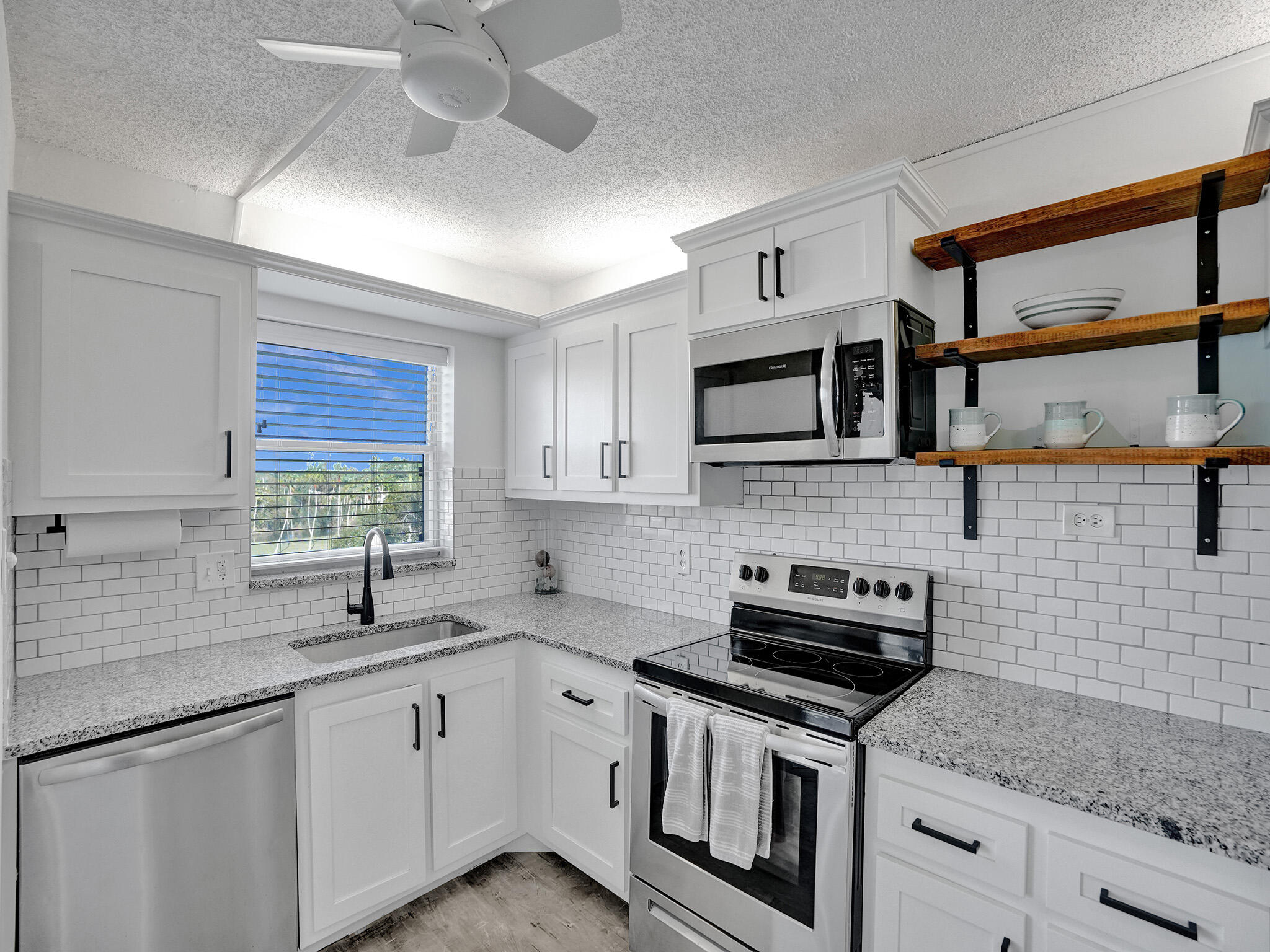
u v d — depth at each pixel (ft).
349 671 6.45
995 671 6.13
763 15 4.61
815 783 5.09
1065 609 5.74
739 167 6.86
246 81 5.33
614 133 6.18
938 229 6.48
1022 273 6.05
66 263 5.55
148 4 4.44
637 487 8.11
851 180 5.75
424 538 9.80
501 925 6.89
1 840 4.42
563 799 7.58
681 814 5.77
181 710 5.40
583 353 8.81
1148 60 5.17
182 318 6.21
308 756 6.21
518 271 10.17
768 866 5.41
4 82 4.30
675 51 5.02
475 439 10.01
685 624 8.33
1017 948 4.22
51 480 5.46
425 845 7.13
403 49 3.76
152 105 5.67
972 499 6.25
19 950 4.71
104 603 6.56
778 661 6.50
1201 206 4.95
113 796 5.08
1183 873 3.69
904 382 5.80
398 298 8.04
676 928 6.12
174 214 7.10
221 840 5.65
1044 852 4.15
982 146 6.36
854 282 5.86
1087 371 5.64
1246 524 4.92
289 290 7.68
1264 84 5.03
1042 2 4.50
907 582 6.50
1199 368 5.10
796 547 7.61
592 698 7.22
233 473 6.50
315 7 4.52
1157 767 4.28
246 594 7.57
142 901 5.22
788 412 6.34
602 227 8.44
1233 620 4.97
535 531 10.76
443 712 7.26
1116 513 5.49
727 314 6.81
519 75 4.09
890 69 5.27
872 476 6.98
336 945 6.55
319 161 6.65
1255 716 4.88
